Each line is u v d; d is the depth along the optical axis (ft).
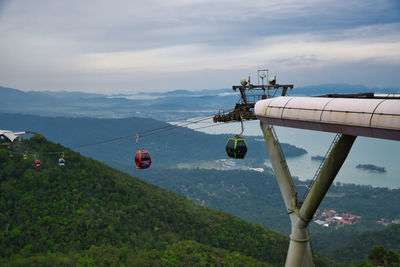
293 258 48.24
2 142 319.27
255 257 301.63
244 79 56.70
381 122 32.24
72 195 300.81
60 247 239.09
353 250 401.49
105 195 328.08
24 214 263.29
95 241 253.65
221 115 59.41
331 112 37.45
